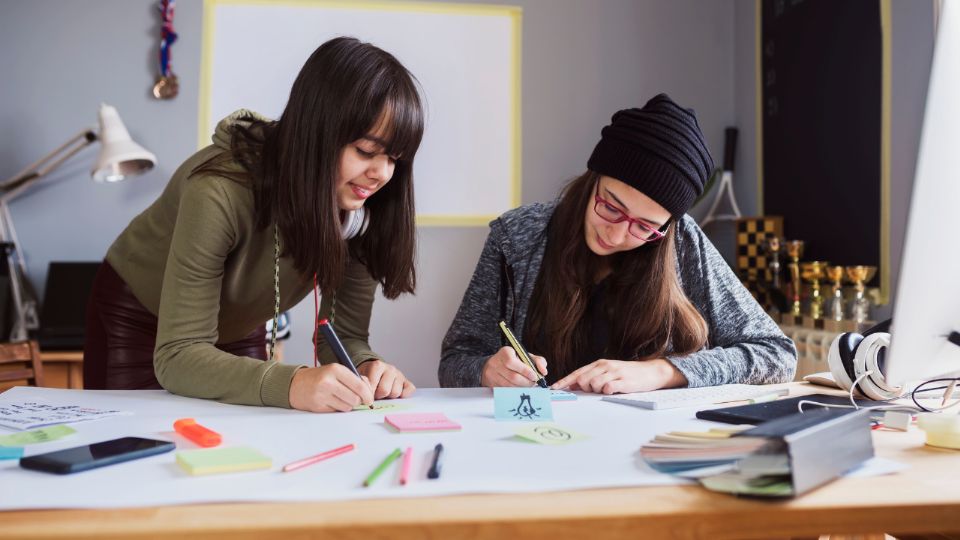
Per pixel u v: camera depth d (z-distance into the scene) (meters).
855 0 2.56
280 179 1.14
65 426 0.93
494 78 3.45
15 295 3.03
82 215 3.26
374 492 0.67
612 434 0.93
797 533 0.65
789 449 0.66
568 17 3.49
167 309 1.17
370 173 1.16
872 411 1.06
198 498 0.65
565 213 1.52
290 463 0.75
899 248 2.32
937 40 0.81
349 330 1.48
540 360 1.32
